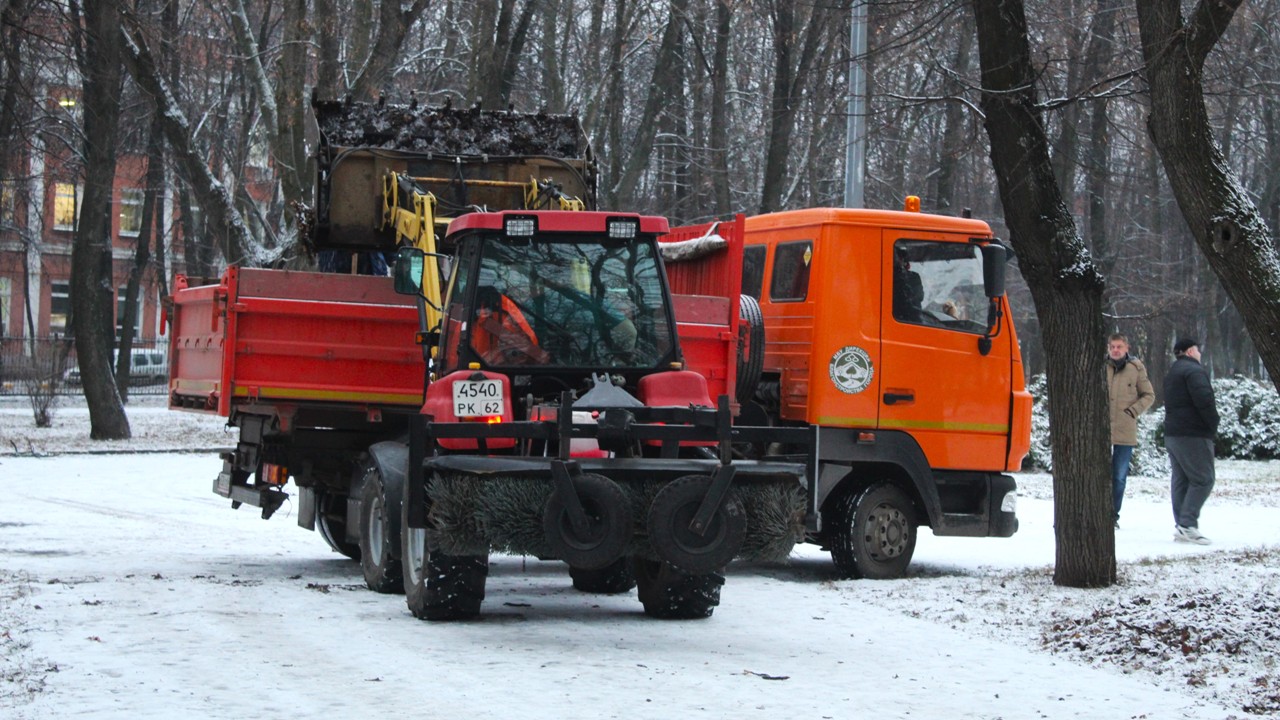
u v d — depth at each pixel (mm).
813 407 12570
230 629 9008
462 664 7961
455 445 9281
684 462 8820
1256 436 30516
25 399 47031
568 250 9977
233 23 27188
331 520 13109
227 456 13617
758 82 36812
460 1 35688
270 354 11516
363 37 27766
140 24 26641
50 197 59781
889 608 10555
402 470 10570
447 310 10344
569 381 9844
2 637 8547
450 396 9414
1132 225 40688
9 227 46250
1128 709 7133
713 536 8617
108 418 31609
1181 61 9203
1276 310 8891
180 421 39188
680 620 9883
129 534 15234
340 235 14180
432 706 6836
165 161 41312
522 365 9766
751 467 8859
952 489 13188
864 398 12641
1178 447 15055
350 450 12289
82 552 13516
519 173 14344
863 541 12516
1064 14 13984
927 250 12977
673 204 34906
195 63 40531
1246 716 6969
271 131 26531
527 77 37031
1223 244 9039
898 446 12711
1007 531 13109
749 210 36125
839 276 12656
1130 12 12391
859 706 7094
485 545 8656
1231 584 10430
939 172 32219
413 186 13266
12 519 16203
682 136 35156
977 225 13148
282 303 11492
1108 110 14336
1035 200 11039
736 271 11469
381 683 7379
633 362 9914
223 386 11414
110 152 31359
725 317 11406
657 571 9891
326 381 11633
